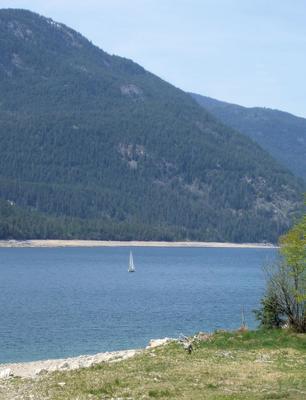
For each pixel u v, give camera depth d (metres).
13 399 32.31
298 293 52.03
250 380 35.44
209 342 50.34
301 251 52.19
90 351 67.94
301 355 44.28
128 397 31.31
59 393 33.16
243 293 137.38
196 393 31.91
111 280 168.75
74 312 100.94
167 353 46.75
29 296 125.06
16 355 65.94
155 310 104.75
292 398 30.72
